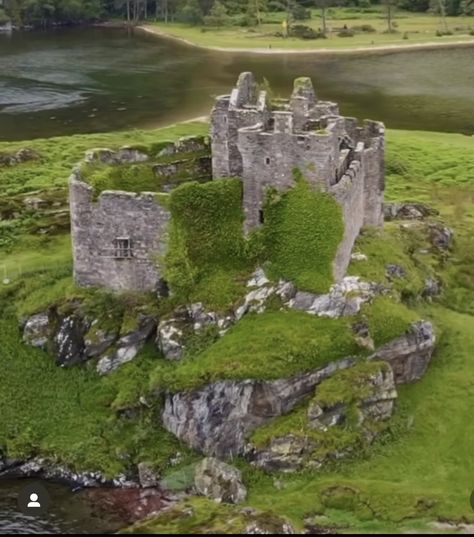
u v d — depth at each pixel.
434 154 135.12
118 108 176.75
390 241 83.38
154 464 66.44
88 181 75.31
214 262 74.62
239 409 67.31
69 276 81.31
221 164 78.31
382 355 70.88
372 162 82.56
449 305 83.62
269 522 58.66
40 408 71.25
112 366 73.19
